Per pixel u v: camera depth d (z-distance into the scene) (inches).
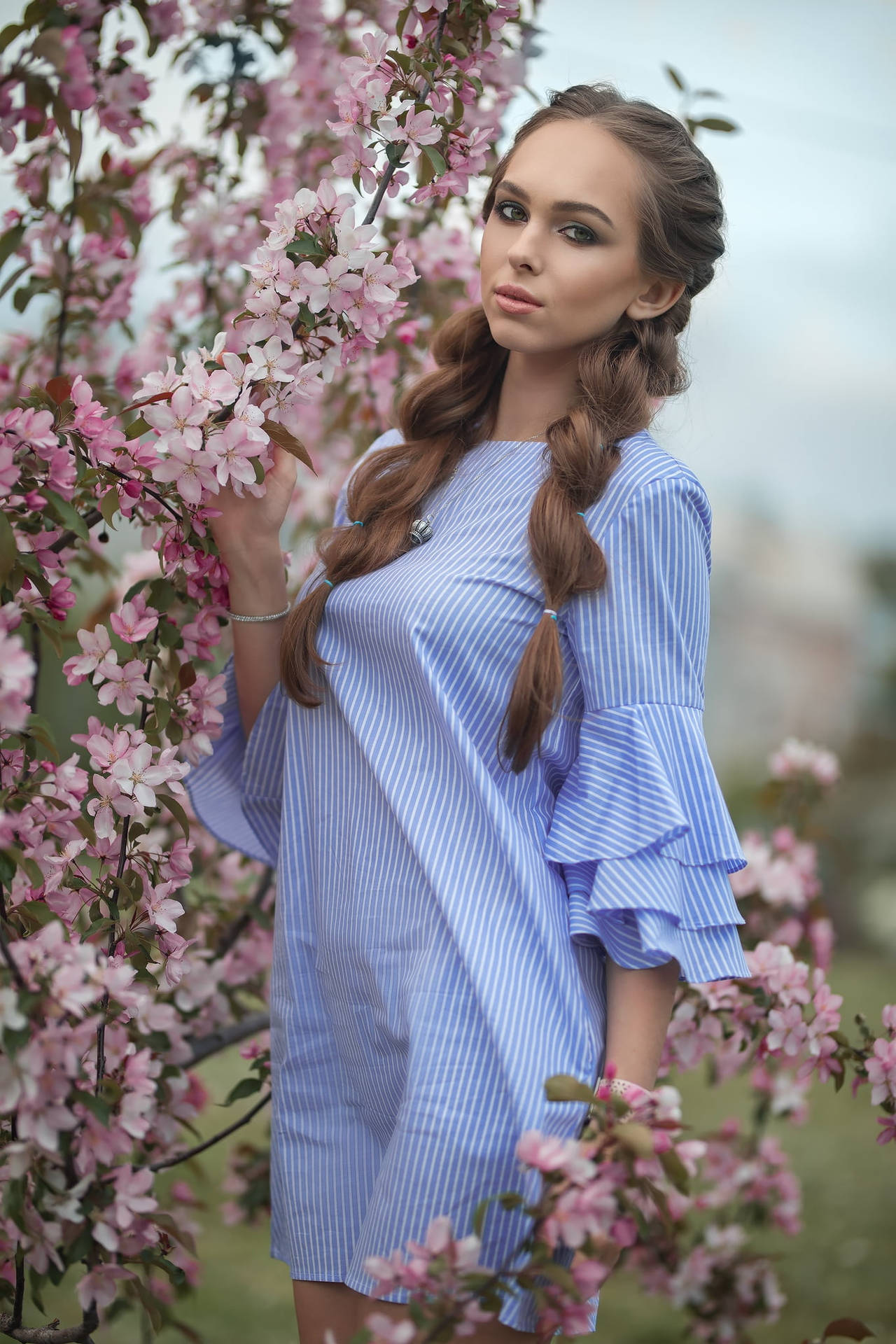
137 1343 108.4
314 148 102.7
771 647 426.9
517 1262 54.9
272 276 63.2
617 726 59.1
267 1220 101.9
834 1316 117.8
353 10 99.3
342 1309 62.1
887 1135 72.2
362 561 65.9
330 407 112.7
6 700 49.9
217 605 70.2
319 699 65.3
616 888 56.8
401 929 59.1
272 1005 66.9
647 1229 50.5
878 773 391.9
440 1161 54.9
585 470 60.9
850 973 282.0
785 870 106.8
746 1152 110.6
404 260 65.1
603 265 63.4
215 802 73.2
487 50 72.2
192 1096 88.7
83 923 72.2
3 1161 55.2
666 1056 83.4
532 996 56.5
